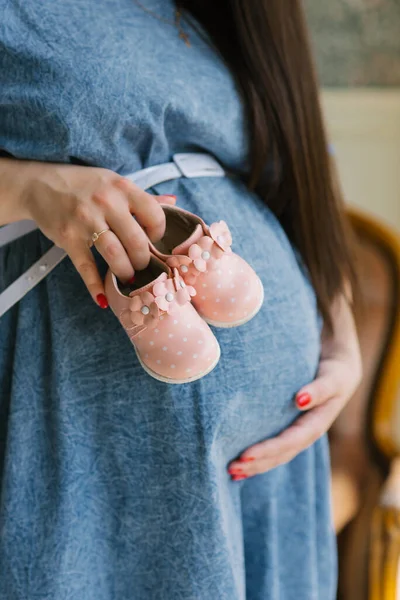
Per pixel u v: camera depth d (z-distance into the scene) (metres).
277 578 0.90
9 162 0.73
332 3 1.64
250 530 0.89
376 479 1.28
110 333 0.73
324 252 0.96
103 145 0.73
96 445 0.75
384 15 1.68
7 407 0.78
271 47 0.87
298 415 0.87
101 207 0.66
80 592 0.76
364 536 1.23
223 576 0.75
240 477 0.82
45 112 0.70
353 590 1.20
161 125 0.75
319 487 0.99
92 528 0.76
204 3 0.87
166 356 0.66
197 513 0.74
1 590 0.76
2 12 0.69
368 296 1.39
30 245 0.75
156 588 0.78
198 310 0.71
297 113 0.90
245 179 0.92
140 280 0.72
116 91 0.71
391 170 1.77
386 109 1.72
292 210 0.94
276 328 0.80
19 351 0.75
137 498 0.76
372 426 1.34
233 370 0.75
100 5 0.74
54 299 0.74
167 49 0.78
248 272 0.72
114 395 0.74
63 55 0.69
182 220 0.74
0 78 0.70
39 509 0.75
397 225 1.81
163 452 0.74
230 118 0.83
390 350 1.37
